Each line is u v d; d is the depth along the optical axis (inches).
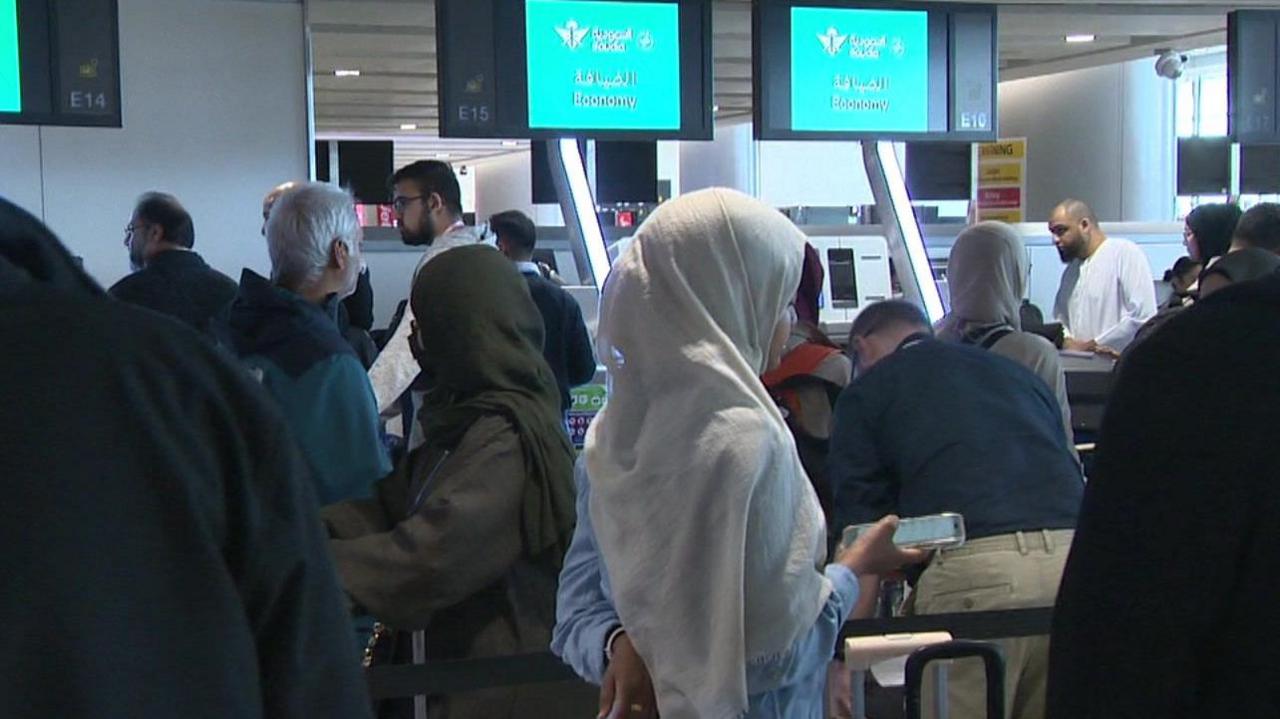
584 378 175.8
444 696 84.9
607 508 63.0
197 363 35.5
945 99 237.9
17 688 30.4
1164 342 44.9
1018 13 288.7
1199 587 42.8
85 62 201.8
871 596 99.6
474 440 82.0
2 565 30.6
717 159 565.3
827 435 125.3
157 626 32.4
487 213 858.8
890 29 233.1
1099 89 453.1
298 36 241.9
